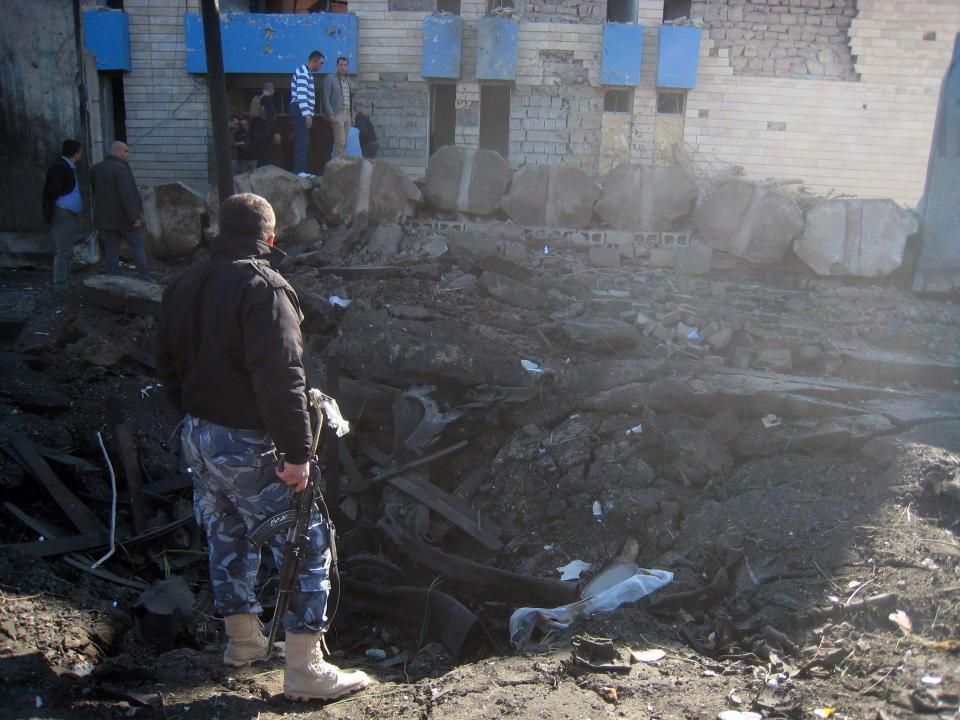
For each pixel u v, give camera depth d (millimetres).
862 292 7363
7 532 4297
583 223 8445
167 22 12141
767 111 12227
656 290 7234
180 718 2822
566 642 3459
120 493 4773
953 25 11969
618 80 11977
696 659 3334
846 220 7625
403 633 4191
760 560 3939
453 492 5293
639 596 3881
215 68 5238
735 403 5242
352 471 5254
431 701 2934
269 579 4180
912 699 2756
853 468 4602
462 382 5789
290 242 8367
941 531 3854
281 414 2592
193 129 12430
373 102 12320
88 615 3461
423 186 8930
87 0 12234
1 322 6676
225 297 2668
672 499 4734
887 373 6020
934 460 4309
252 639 3105
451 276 7461
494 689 3020
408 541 4641
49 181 7434
